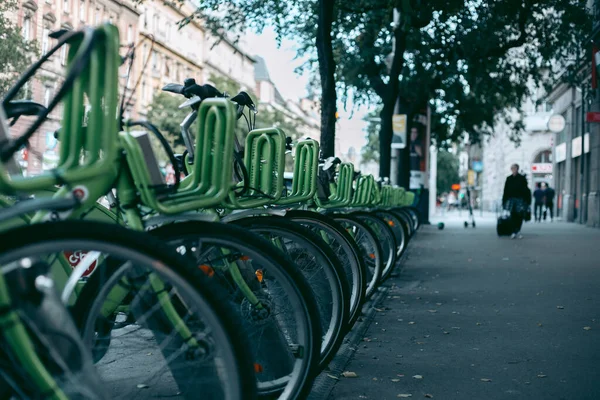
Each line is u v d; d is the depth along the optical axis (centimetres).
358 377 502
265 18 1680
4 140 238
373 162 5356
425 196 3130
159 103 5259
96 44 248
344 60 2180
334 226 526
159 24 6962
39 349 238
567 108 3788
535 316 766
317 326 341
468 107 2823
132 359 308
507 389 475
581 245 1858
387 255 856
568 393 467
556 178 4456
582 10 2084
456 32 2050
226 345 263
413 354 580
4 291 230
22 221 321
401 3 1109
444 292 950
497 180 6625
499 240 2083
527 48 2395
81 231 246
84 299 281
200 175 333
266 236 414
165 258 258
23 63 1369
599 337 654
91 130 250
